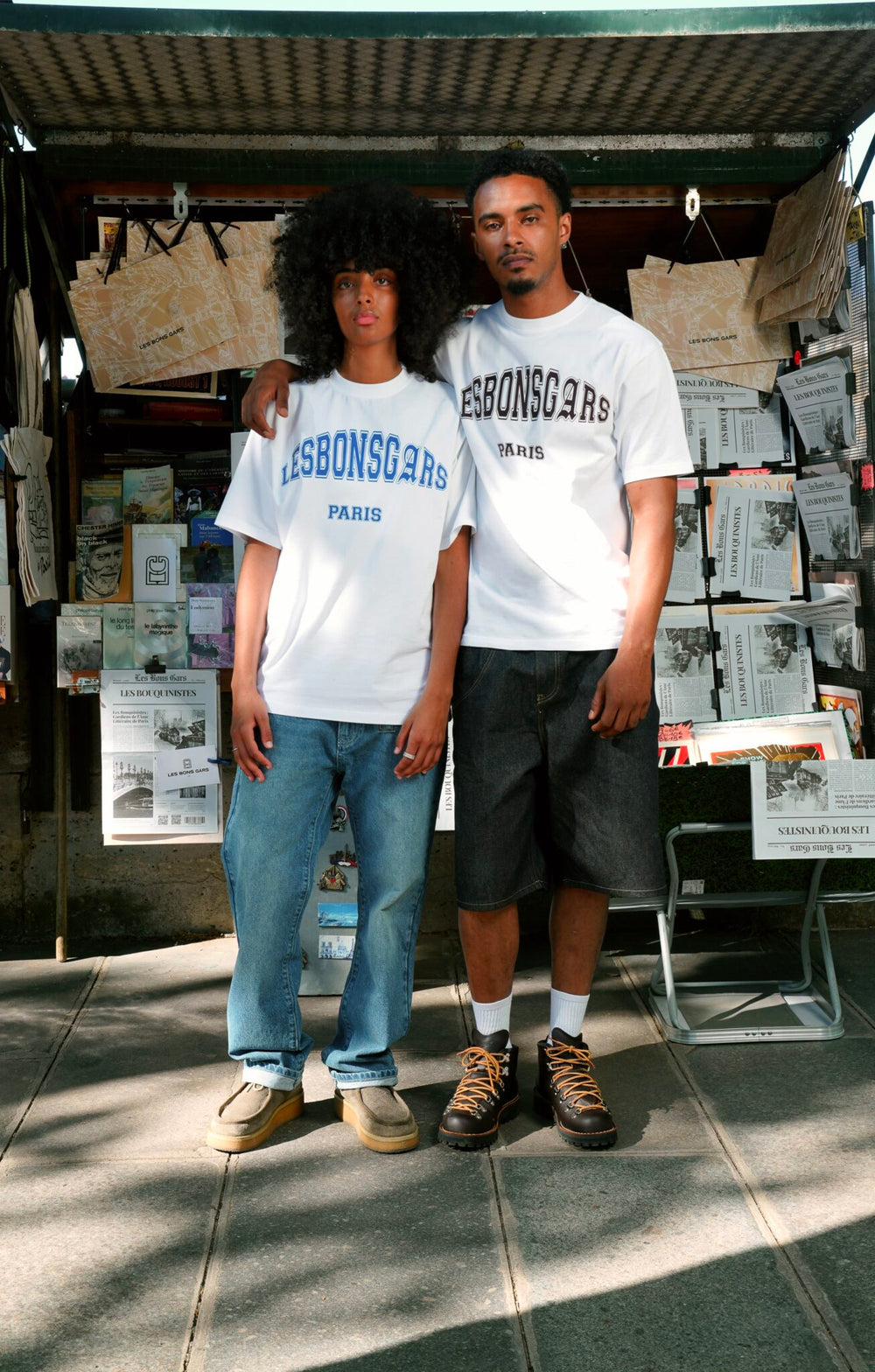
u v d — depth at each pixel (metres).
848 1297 1.99
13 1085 2.84
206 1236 2.19
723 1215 2.24
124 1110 2.71
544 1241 2.16
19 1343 1.89
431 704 2.48
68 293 3.42
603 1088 2.80
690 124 3.37
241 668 2.52
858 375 3.33
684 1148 2.50
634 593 2.44
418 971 3.63
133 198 3.47
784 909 3.93
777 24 2.81
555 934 2.66
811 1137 2.54
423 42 2.88
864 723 3.36
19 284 3.45
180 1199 2.32
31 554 3.38
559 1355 1.85
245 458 2.55
